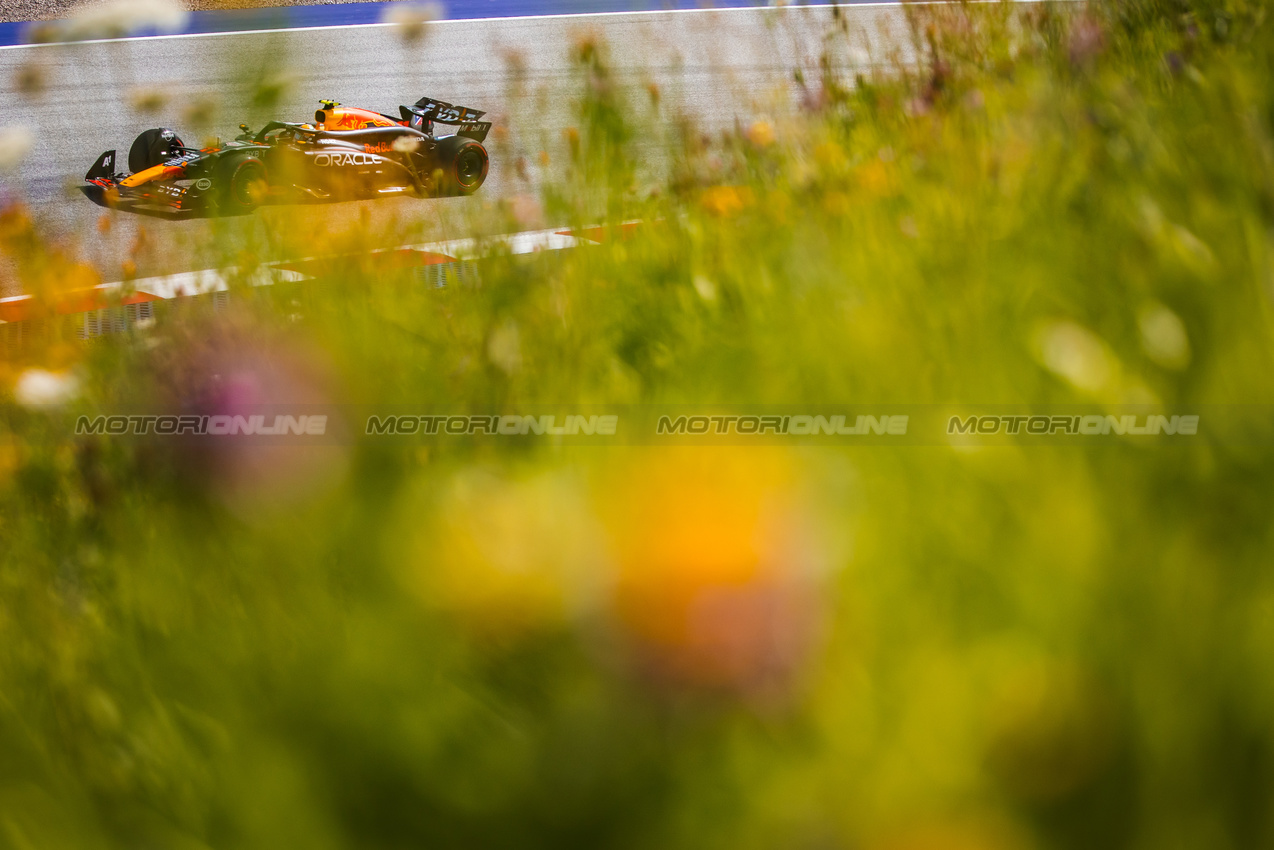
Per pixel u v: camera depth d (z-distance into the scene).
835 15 14.41
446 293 9.41
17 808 3.54
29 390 7.66
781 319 6.28
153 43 53.41
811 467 3.70
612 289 8.89
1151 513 3.42
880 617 3.29
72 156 36.56
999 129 7.68
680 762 3.23
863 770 3.05
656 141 11.92
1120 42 11.59
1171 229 4.65
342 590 4.29
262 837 3.49
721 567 3.25
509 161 12.76
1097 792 2.87
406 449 5.87
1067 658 3.08
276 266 9.99
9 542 6.05
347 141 29.88
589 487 4.06
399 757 3.50
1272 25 6.28
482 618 3.64
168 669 4.16
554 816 3.32
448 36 68.44
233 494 5.62
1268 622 2.89
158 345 7.91
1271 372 3.69
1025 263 5.65
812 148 11.20
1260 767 2.78
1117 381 3.95
